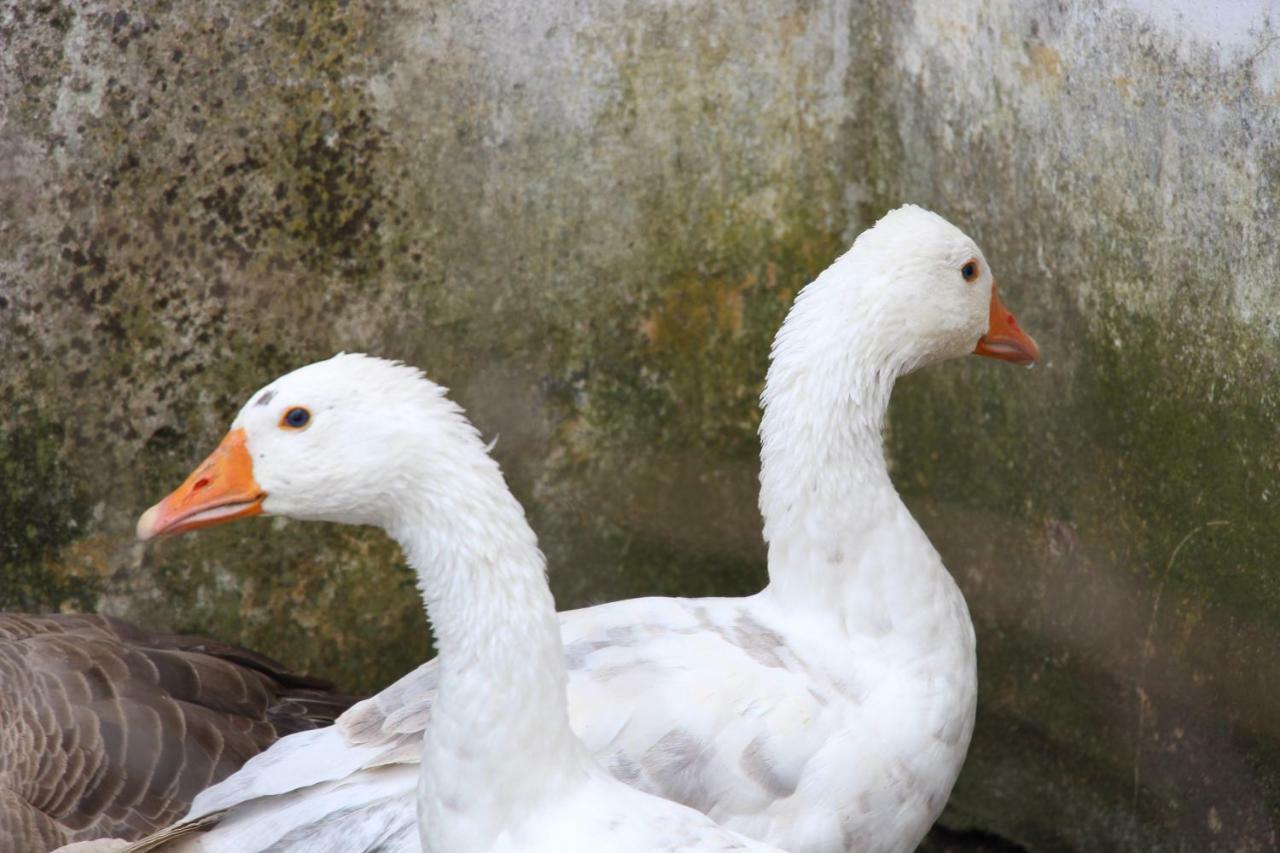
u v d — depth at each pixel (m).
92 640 6.56
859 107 8.40
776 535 5.69
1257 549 5.69
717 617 5.56
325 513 4.59
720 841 4.25
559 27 8.28
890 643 5.47
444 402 4.53
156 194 7.93
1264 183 5.51
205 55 7.86
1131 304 6.36
